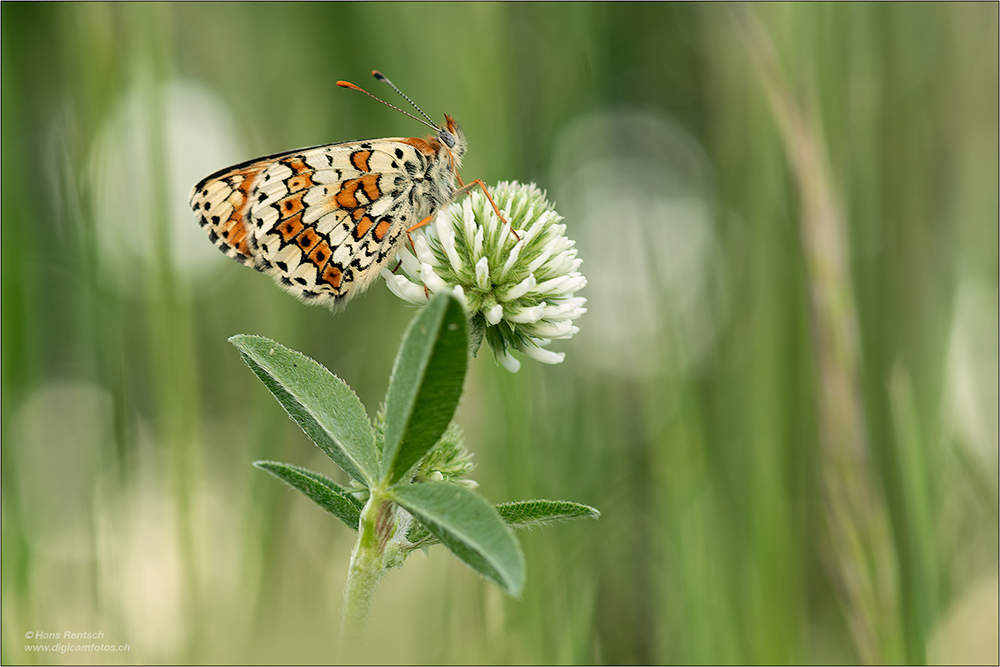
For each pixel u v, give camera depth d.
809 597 0.43
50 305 0.43
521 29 0.44
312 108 0.49
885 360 0.43
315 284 0.39
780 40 0.43
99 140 0.43
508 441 0.42
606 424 0.43
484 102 0.43
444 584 0.42
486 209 0.39
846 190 0.43
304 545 0.43
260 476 0.43
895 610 0.41
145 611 0.42
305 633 0.42
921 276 0.43
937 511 0.42
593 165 0.44
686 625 0.42
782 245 0.43
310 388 0.38
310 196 0.39
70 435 0.42
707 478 0.42
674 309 0.43
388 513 0.37
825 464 0.41
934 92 0.44
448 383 0.37
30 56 0.45
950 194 0.43
